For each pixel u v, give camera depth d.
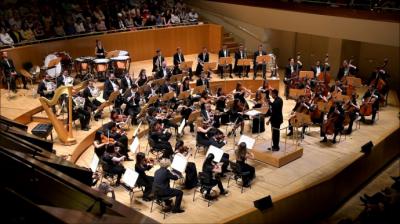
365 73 23.00
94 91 14.91
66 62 17.31
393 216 10.65
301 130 15.59
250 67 20.88
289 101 18.86
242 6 22.77
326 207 12.60
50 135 13.22
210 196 11.07
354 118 15.45
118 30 20.31
